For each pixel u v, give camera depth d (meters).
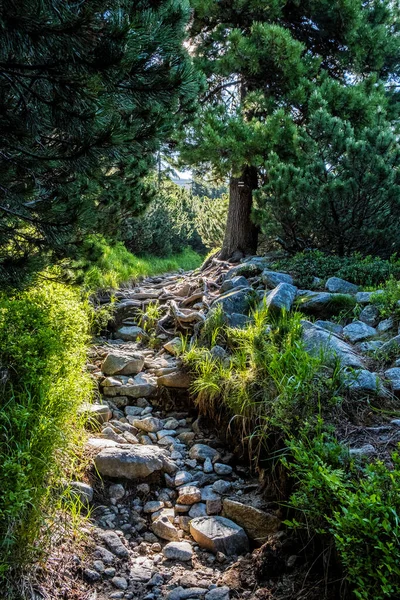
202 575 2.63
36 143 3.49
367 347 4.07
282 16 8.79
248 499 3.22
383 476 2.15
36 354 3.11
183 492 3.31
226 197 13.98
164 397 4.65
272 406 3.29
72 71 2.42
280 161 7.81
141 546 2.85
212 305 5.79
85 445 3.51
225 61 8.19
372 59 9.46
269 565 2.57
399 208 6.22
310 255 6.68
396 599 1.81
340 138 6.09
